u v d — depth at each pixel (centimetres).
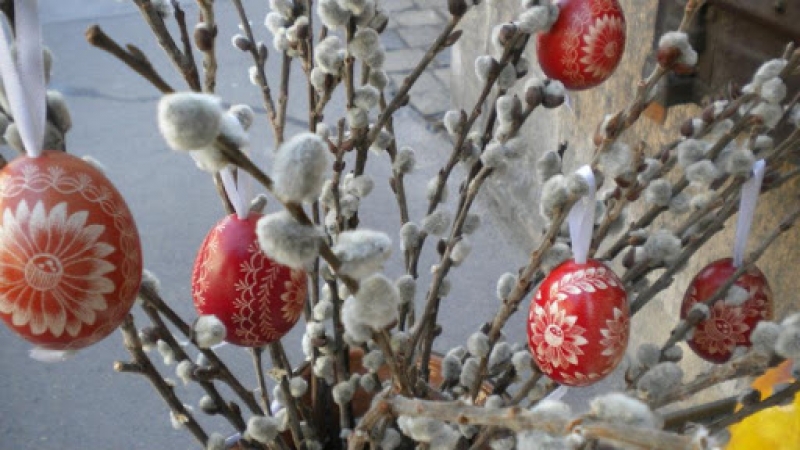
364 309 37
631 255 54
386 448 52
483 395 58
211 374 50
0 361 121
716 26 67
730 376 43
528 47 109
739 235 52
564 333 46
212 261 47
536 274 57
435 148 159
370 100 52
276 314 48
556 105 51
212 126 32
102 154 166
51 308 40
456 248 54
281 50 56
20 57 39
